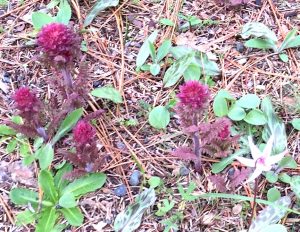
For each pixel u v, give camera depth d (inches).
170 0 23.1
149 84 20.8
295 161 18.3
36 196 17.7
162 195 17.7
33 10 23.2
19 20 22.9
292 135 19.1
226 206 17.4
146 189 17.5
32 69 21.2
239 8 22.8
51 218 17.1
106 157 18.4
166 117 19.4
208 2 23.1
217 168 18.1
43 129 18.8
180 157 17.7
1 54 21.7
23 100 17.8
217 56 21.3
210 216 17.2
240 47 21.6
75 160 17.6
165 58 21.4
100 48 21.9
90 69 21.2
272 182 17.7
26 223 17.2
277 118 18.9
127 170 18.4
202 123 18.4
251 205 17.3
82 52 21.7
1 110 20.1
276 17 22.5
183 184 18.0
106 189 18.0
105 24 22.7
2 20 22.9
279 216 16.6
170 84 20.3
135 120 19.7
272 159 15.1
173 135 19.2
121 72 21.0
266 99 19.2
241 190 17.8
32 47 22.0
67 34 17.7
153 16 22.8
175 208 17.4
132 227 16.8
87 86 19.8
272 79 20.6
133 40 22.1
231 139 17.9
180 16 22.6
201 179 18.1
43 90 20.6
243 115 19.0
